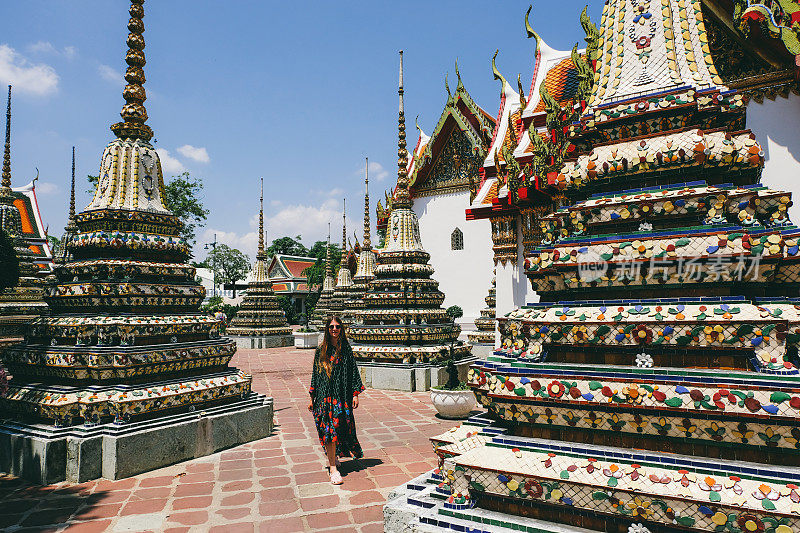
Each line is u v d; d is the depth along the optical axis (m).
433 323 14.54
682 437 3.30
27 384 7.28
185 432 7.02
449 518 3.72
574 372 3.65
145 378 7.13
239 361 21.30
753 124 6.91
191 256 8.64
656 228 3.87
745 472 3.02
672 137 3.94
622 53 4.43
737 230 3.48
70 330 7.18
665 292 3.77
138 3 8.45
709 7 6.31
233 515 5.12
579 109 4.73
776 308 3.35
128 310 7.43
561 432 3.78
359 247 31.58
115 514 5.17
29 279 14.25
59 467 6.10
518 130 11.27
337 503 5.43
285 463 6.89
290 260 59.97
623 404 3.39
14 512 5.23
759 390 3.01
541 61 11.82
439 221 27.00
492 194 11.31
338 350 6.54
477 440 4.11
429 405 11.15
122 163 8.09
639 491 3.12
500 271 10.95
